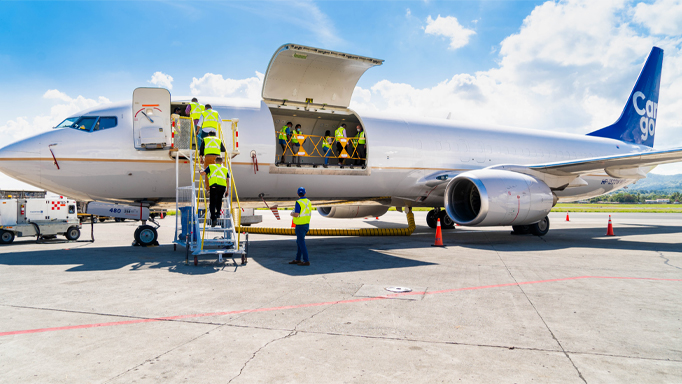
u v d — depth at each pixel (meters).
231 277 6.44
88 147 9.16
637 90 19.05
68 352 3.32
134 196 9.98
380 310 4.55
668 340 3.63
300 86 11.54
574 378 2.87
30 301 4.93
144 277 6.44
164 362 3.12
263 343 3.53
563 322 4.14
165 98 9.00
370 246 10.90
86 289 5.57
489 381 2.81
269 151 10.48
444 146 13.20
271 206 12.23
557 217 30.84
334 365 3.07
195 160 9.12
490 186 10.84
